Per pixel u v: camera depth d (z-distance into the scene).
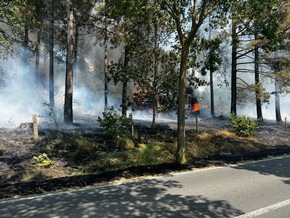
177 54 13.41
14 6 13.20
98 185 6.33
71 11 14.30
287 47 18.38
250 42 18.19
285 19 16.98
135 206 4.93
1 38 13.81
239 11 8.48
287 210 4.85
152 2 9.23
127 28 13.48
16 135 10.48
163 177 7.11
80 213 4.59
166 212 4.66
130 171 7.68
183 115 9.09
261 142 15.15
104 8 14.50
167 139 12.36
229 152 12.40
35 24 16.81
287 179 7.07
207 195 5.61
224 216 4.53
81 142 10.11
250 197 5.53
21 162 8.48
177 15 8.79
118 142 10.84
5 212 4.62
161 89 13.88
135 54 13.45
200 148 11.60
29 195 5.63
